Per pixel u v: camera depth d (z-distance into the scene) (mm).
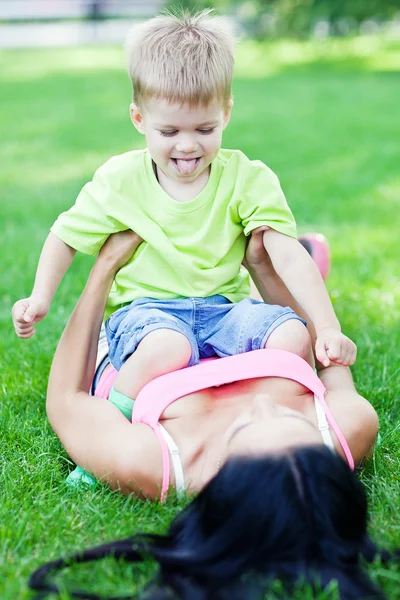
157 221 2520
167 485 2137
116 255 2541
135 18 27250
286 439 1827
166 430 2203
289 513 1711
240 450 1827
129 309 2494
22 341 3412
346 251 4688
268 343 2365
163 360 2293
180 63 2350
